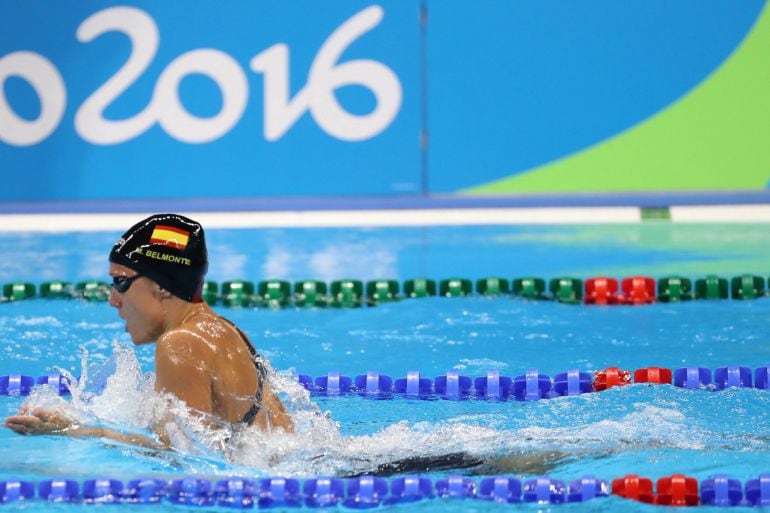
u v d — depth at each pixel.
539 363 17.98
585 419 14.57
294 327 20.78
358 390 16.44
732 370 16.12
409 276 24.52
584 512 11.23
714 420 14.27
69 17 33.72
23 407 13.10
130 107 33.84
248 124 33.81
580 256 26.22
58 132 33.84
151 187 34.03
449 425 14.25
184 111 33.84
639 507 11.33
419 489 11.56
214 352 11.77
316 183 33.97
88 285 23.47
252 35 33.62
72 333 20.00
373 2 33.59
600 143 33.47
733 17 32.75
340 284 23.06
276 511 11.30
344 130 33.84
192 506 11.37
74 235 30.02
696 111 33.09
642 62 33.16
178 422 11.55
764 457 12.76
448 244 28.08
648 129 33.28
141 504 11.39
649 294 22.61
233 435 11.92
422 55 33.62
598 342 19.25
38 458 12.36
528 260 25.89
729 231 28.91
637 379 16.39
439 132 33.81
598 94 33.34
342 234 29.69
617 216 31.30
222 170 33.94
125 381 13.45
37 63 33.84
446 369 17.75
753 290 22.56
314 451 12.44
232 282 23.23
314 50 33.62
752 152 32.97
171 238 11.98
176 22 33.62
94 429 12.73
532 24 33.38
